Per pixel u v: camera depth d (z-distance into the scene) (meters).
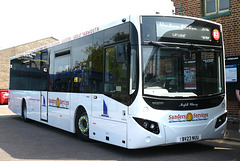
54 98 9.70
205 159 5.98
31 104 11.91
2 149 7.31
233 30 10.80
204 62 6.63
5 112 19.08
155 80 6.00
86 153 6.74
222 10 11.26
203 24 6.73
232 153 6.52
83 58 8.01
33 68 11.79
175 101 6.10
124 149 7.13
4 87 35.03
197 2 11.95
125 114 6.07
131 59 6.04
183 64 6.34
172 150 6.90
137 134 5.82
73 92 8.42
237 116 10.52
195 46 6.50
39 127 11.38
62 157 6.39
